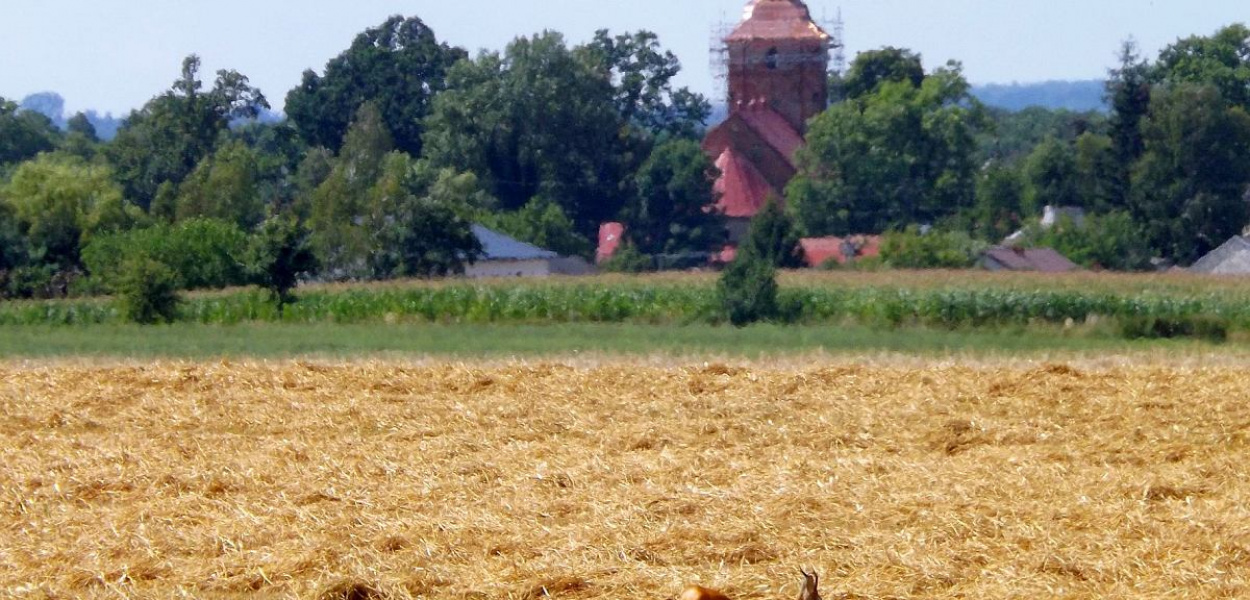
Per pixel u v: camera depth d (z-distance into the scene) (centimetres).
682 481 3853
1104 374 5703
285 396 5434
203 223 14575
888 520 3384
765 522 3359
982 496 3628
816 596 2489
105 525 3403
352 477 3909
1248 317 9569
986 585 2934
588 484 3822
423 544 3200
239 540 3238
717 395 5353
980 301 10206
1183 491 3653
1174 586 2923
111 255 14500
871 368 5978
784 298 10662
